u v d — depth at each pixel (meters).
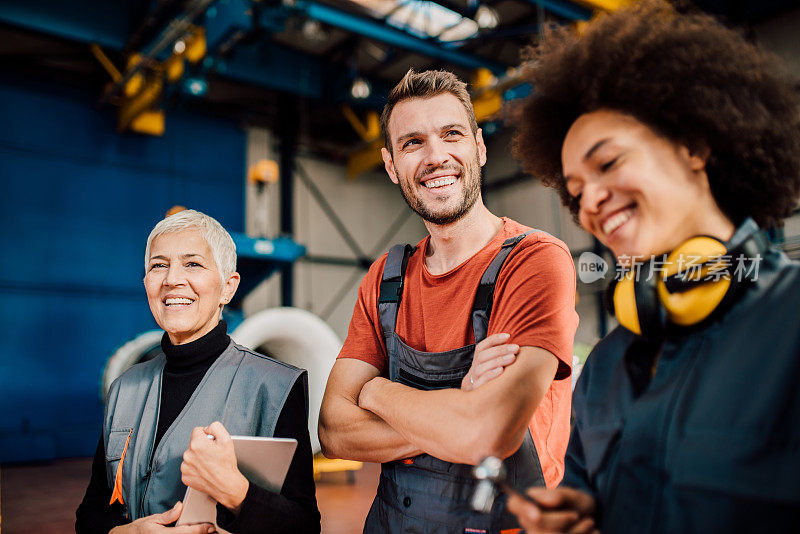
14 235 8.20
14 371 7.93
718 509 0.51
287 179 10.99
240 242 5.77
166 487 1.19
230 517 1.07
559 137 0.67
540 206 10.65
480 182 1.27
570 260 1.14
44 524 3.93
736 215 0.60
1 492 5.27
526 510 0.61
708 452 0.53
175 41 7.61
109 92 8.62
